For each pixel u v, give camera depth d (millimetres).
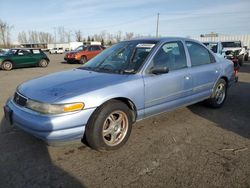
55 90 2992
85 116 2896
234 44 17281
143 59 3654
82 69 4051
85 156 3111
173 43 4125
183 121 4402
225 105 5523
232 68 5512
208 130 3992
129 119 3367
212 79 4812
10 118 3195
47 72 12922
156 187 2486
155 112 3732
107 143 3170
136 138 3660
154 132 3889
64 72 3959
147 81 3492
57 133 2760
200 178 2631
